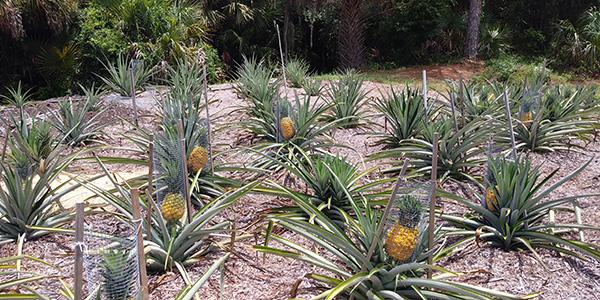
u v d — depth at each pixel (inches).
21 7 518.0
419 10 712.4
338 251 108.0
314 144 215.3
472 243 139.1
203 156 164.4
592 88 289.3
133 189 83.6
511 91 274.5
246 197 170.4
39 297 90.8
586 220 152.6
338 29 711.7
